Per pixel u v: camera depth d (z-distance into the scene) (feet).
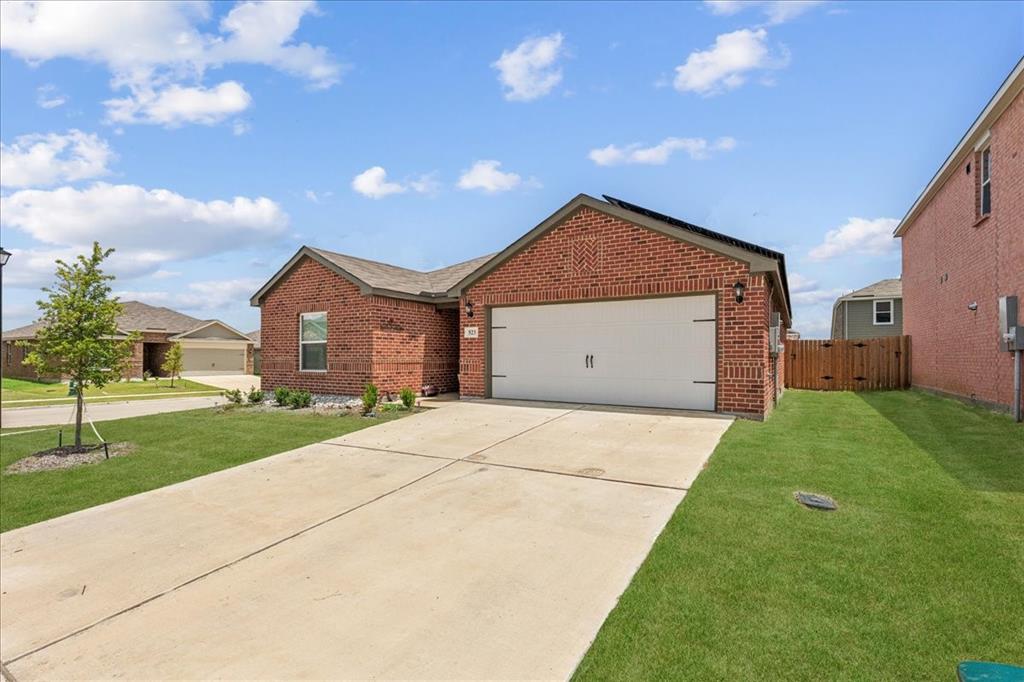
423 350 47.75
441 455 23.93
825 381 55.93
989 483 17.03
